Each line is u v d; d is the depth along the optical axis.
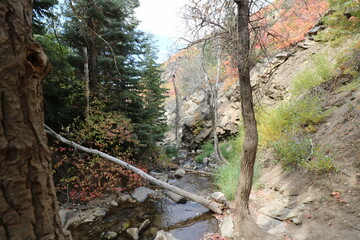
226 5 2.77
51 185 0.93
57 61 5.76
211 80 11.16
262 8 2.81
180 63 11.89
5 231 0.72
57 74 6.26
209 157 11.38
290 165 4.90
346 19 4.91
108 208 5.36
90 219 4.75
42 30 5.61
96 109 6.74
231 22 2.84
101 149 6.30
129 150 7.06
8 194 0.72
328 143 4.43
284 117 6.11
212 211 4.88
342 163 3.70
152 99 10.58
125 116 7.27
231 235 3.58
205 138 14.07
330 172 3.76
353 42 5.50
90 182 5.98
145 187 6.65
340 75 6.07
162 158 9.53
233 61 2.94
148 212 5.12
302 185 4.07
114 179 6.12
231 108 13.21
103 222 4.64
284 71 9.43
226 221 4.13
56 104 6.32
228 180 5.86
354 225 2.68
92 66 7.27
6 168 0.72
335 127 4.77
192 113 17.41
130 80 7.98
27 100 0.80
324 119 5.41
